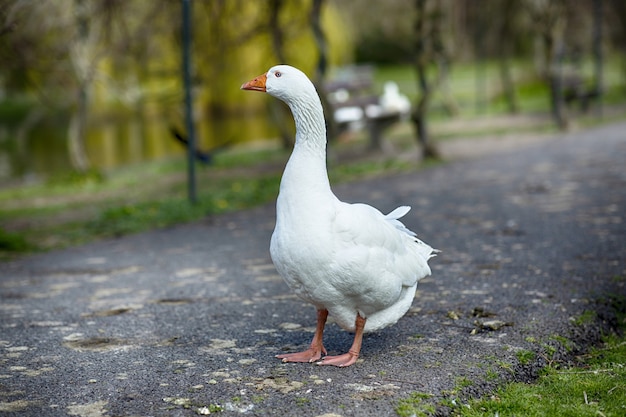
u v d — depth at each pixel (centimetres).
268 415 212
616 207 449
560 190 521
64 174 780
